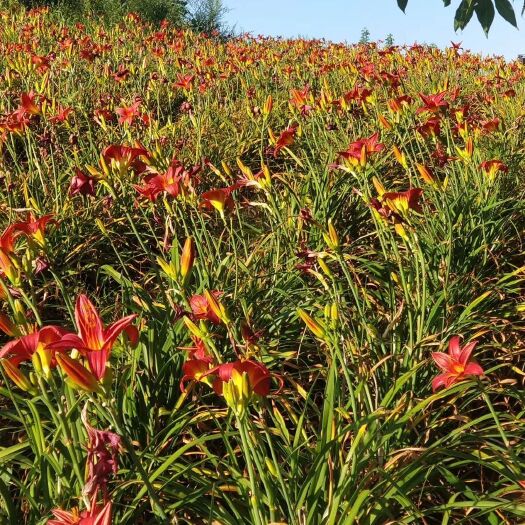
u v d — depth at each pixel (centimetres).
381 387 275
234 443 263
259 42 1509
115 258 414
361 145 329
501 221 406
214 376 193
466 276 353
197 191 493
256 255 391
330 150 512
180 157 544
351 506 196
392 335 300
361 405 245
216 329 302
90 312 153
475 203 427
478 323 321
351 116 586
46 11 1467
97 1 1784
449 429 267
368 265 365
